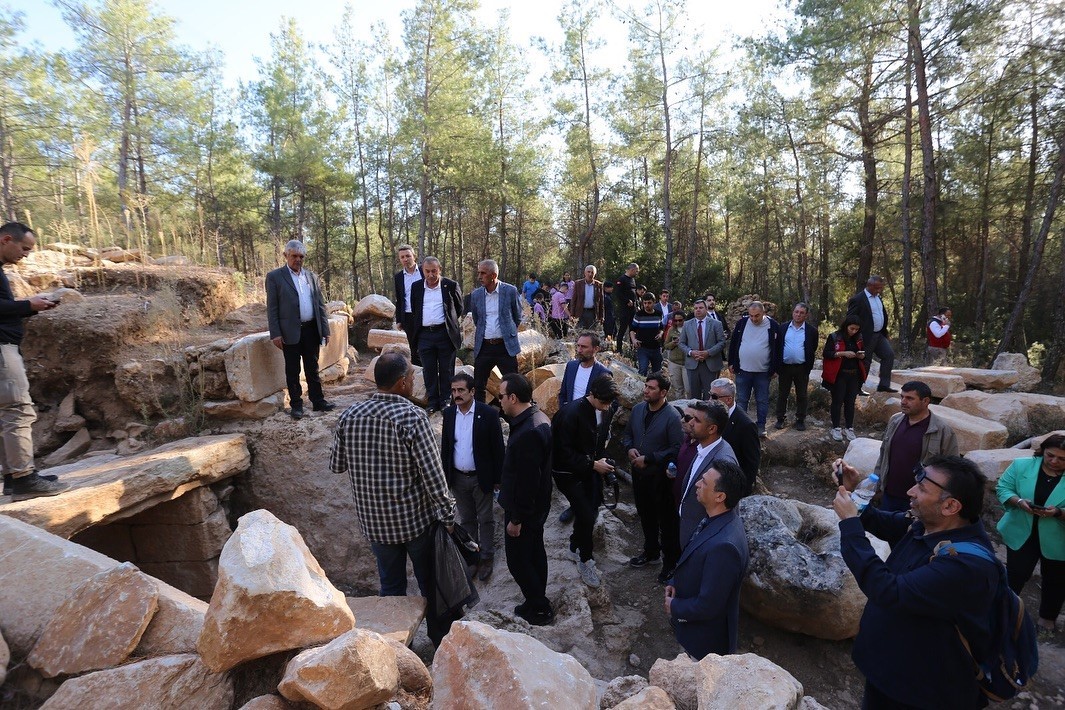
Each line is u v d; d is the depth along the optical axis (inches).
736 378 304.8
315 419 249.3
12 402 153.5
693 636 124.7
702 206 1352.1
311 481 235.8
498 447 194.1
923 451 179.3
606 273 1005.8
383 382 141.6
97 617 99.5
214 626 90.9
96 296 286.2
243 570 93.6
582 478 187.3
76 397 250.2
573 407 183.3
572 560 205.2
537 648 98.7
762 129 827.4
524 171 1060.5
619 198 1200.8
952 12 538.3
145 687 90.6
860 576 99.9
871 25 577.0
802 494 262.7
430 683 104.2
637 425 199.8
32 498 157.2
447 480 201.3
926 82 609.9
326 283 737.0
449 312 259.4
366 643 88.7
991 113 585.0
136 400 242.8
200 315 326.0
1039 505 172.7
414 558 147.8
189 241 438.6
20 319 153.9
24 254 150.1
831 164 836.0
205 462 206.8
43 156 710.5
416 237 1517.0
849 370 291.9
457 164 982.4
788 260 1187.3
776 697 85.3
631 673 166.2
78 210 473.1
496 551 217.9
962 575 88.8
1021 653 92.9
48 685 96.3
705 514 150.9
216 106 1050.7
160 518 208.4
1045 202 696.4
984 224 869.2
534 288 629.6
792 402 354.0
